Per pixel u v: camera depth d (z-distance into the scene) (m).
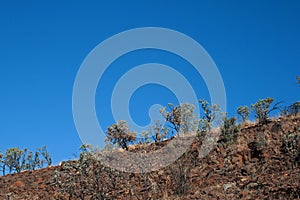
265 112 15.41
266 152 12.88
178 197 11.33
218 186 11.47
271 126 14.60
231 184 11.41
